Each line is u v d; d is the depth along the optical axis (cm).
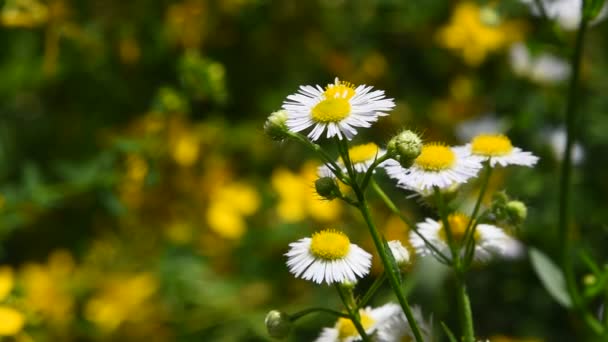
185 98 58
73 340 60
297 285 61
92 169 58
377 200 61
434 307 53
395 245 42
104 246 64
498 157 44
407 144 40
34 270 60
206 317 61
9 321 55
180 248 62
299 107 41
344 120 41
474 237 44
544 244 60
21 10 59
